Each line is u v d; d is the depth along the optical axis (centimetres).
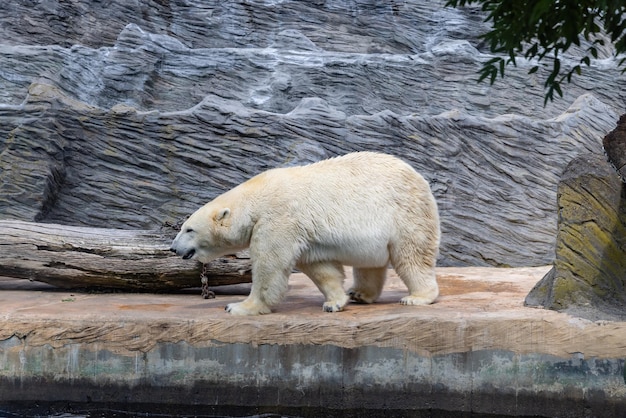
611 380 648
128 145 1200
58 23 1612
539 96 1512
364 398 668
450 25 1734
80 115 1189
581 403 652
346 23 1748
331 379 670
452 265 1200
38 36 1596
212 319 680
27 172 1135
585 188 715
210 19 1716
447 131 1252
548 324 654
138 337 680
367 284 774
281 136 1218
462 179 1240
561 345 652
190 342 677
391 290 895
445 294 831
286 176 735
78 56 1440
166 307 761
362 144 1233
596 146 1284
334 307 716
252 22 1728
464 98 1509
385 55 1530
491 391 659
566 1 347
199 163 1209
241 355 675
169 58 1509
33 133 1148
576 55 1639
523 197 1243
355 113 1486
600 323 652
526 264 1204
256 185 735
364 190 725
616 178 712
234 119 1215
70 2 1627
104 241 878
